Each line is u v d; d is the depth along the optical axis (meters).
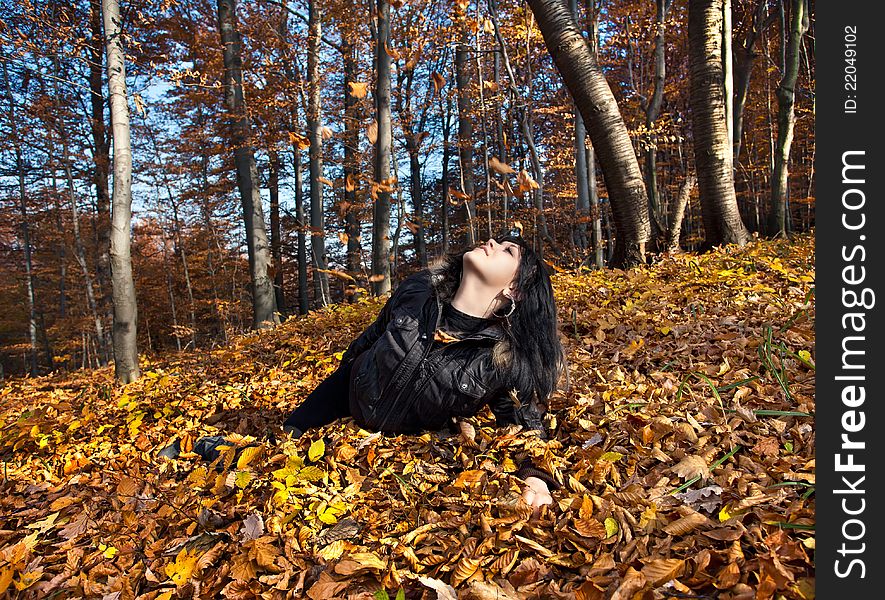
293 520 2.05
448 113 19.98
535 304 2.32
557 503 1.94
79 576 1.95
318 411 2.75
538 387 2.38
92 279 22.14
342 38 15.79
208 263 24.33
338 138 15.43
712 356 3.24
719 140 8.00
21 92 15.05
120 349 6.95
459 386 2.31
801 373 2.78
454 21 8.89
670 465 2.10
